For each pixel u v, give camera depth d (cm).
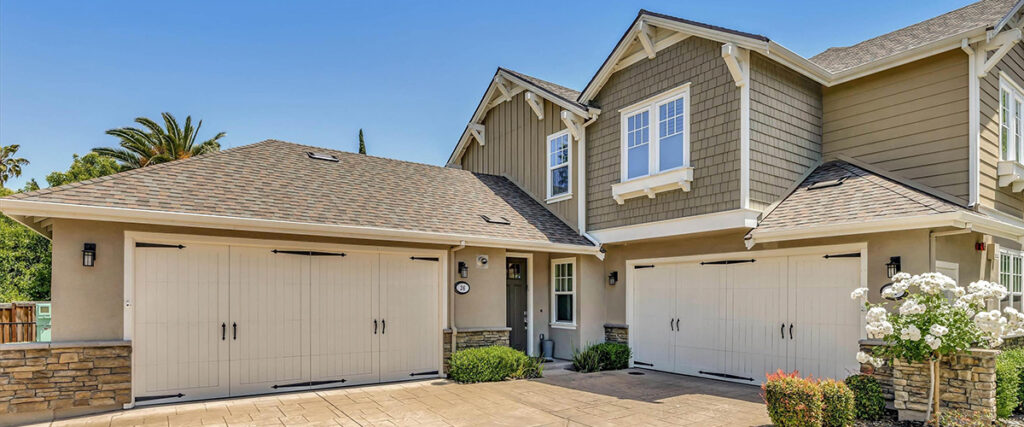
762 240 861
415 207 1040
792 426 603
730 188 892
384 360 934
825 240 847
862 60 1016
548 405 780
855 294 686
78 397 693
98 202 708
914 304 616
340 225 859
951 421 600
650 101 1047
